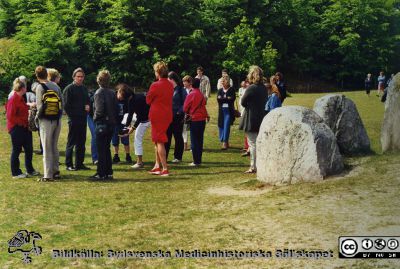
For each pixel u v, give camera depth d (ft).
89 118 37.50
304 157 26.48
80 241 19.62
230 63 137.39
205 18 144.56
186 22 138.41
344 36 170.30
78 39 120.47
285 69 167.43
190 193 27.12
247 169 34.83
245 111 32.35
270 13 156.87
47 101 29.89
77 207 24.59
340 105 33.71
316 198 22.90
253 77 31.81
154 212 23.43
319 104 34.09
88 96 34.24
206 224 20.99
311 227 19.08
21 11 129.29
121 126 37.60
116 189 28.40
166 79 32.22
